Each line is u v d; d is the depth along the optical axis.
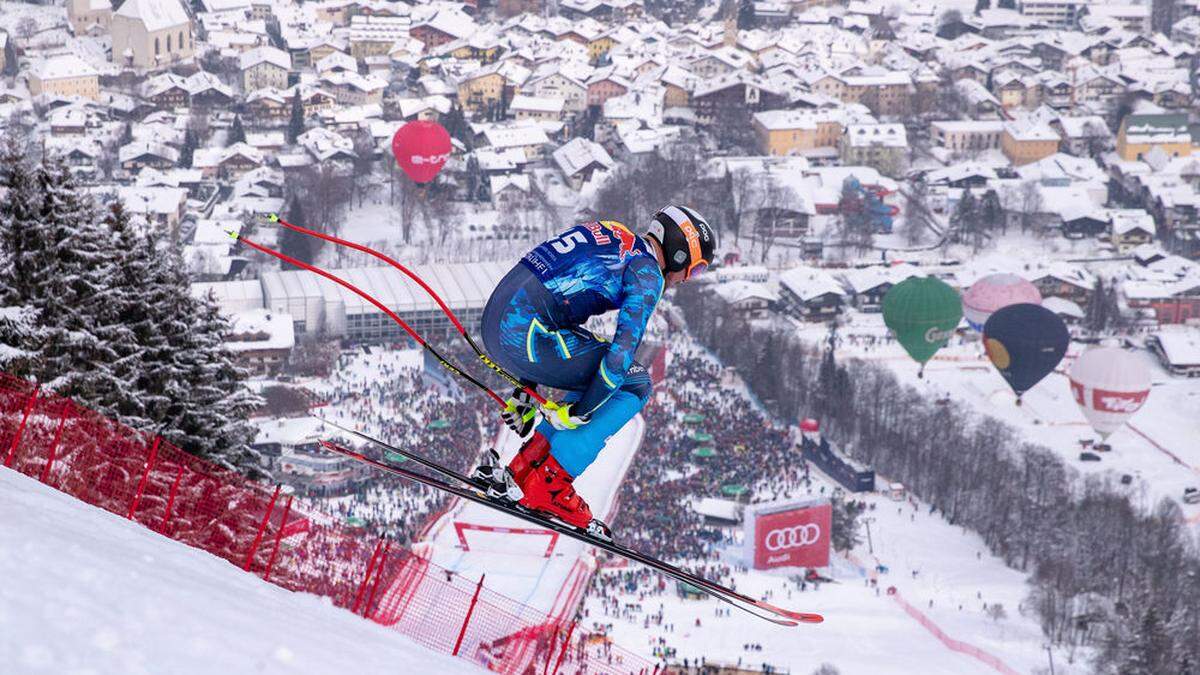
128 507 18.84
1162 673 69.88
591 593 72.38
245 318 126.94
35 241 27.86
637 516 87.38
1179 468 115.94
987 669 69.25
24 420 17.62
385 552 19.59
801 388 118.31
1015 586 83.31
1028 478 100.12
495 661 19.36
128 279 29.53
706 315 140.62
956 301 132.38
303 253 167.38
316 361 124.88
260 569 19.39
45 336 26.19
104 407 26.80
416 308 137.88
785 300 160.50
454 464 97.06
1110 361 114.38
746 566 81.31
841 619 74.44
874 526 94.00
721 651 65.75
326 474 84.75
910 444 106.06
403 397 115.88
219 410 30.02
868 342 149.38
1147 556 84.69
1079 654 72.75
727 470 99.94
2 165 28.19
